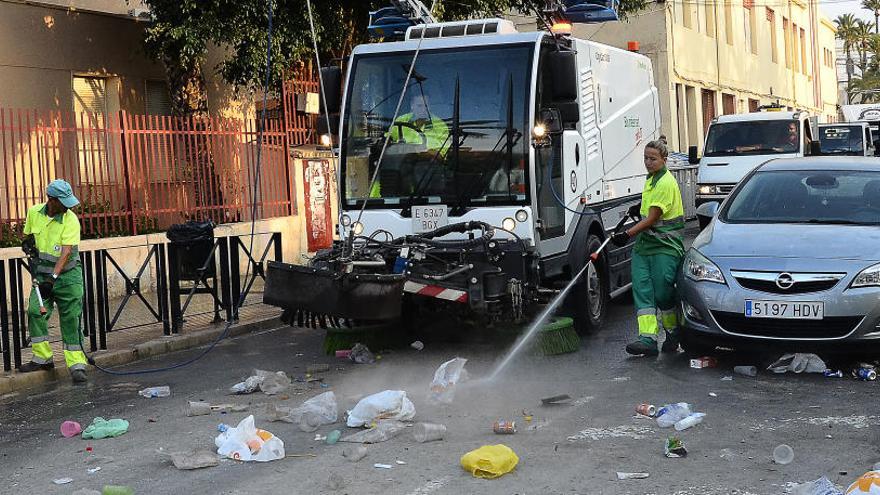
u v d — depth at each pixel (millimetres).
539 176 9438
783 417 6910
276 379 8547
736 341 8297
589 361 9125
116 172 14773
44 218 9422
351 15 18312
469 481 5684
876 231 8562
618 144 11984
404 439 6629
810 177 9555
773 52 47250
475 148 9398
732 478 5617
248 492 5668
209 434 7078
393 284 8633
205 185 16141
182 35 16281
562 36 10227
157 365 10180
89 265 10484
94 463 6496
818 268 8070
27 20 16359
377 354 9844
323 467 6074
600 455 6125
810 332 8070
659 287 9164
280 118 18094
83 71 17359
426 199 9484
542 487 5551
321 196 18578
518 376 8555
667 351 9367
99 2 17688
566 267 10188
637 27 32188
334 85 10094
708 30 37406
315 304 8609
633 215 9359
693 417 6805
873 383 7918
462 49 9562
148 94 18781
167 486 5883
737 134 22641
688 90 35125
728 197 9766
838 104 66438
